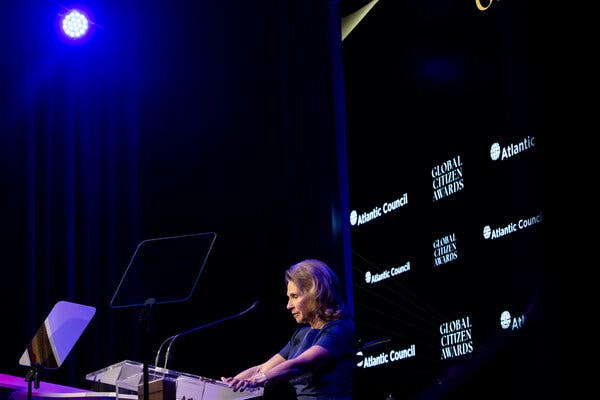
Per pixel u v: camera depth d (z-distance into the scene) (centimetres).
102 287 551
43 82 571
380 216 470
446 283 417
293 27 548
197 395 262
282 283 524
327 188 516
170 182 564
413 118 455
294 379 283
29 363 304
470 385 394
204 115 568
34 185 552
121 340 541
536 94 362
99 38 589
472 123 410
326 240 509
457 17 429
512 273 373
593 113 334
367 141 488
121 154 576
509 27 386
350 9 518
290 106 537
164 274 311
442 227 423
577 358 332
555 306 343
